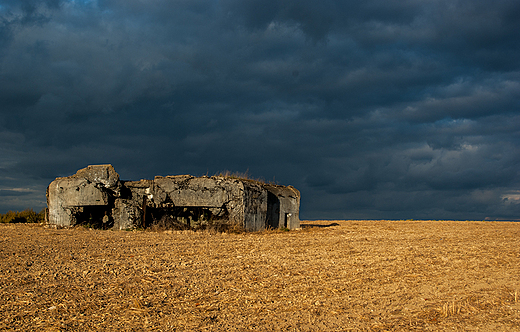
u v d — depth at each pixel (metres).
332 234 16.39
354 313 5.57
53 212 17.53
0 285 6.52
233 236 14.47
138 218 17.11
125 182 17.50
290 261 9.10
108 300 5.84
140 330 4.76
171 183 16.86
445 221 29.33
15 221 22.28
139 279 7.06
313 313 5.51
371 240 13.77
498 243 13.24
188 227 17.12
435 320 5.34
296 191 21.02
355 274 7.87
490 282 7.55
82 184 17.11
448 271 8.41
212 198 16.31
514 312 5.71
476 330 4.99
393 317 5.45
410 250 11.26
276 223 19.09
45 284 6.63
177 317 5.23
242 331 4.80
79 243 11.50
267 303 5.90
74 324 4.89
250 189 16.78
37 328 4.73
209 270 7.93
